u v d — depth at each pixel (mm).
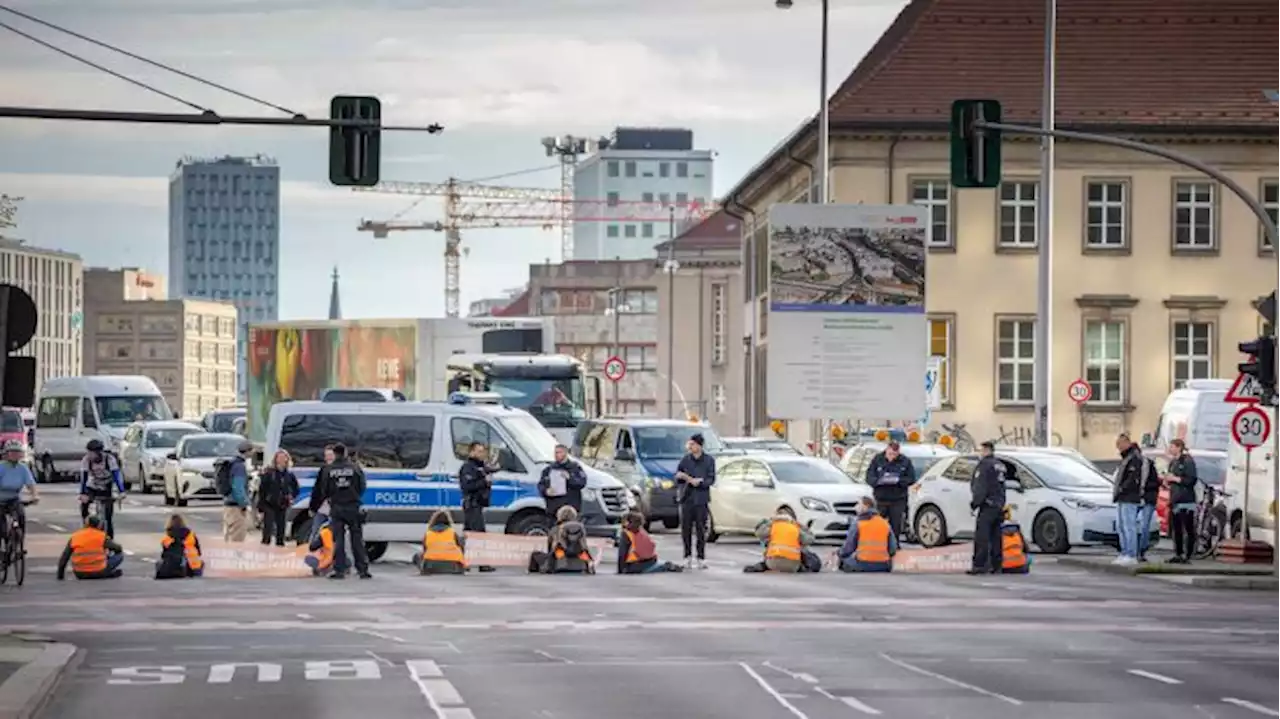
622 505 89250
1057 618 61094
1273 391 77438
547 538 85562
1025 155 159500
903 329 112875
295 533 89750
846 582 77000
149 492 162000
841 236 112812
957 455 101000
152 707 40031
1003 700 41094
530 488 87938
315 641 53344
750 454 107875
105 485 91125
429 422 88875
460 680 44438
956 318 158750
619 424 118000
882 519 84000
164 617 60969
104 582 77000
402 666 47250
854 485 103938
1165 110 159375
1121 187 159875
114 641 53500
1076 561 87625
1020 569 83312
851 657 49406
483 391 132500
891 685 43625
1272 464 87312
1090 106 159625
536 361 133375
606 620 59781
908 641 53562
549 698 41219
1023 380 159375
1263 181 159750
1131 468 85812
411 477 88562
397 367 139625
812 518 101688
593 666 47250
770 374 112500
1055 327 159500
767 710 39406
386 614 61906
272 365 144750
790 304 112750
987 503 83000
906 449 112875
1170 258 159750
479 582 76625
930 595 70375
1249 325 160125
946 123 157250
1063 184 159500
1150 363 159750
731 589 72875
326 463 82188
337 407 89312
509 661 48344
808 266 112688
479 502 86062
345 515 79250
